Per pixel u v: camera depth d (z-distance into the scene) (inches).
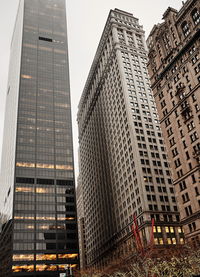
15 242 4719.5
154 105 5162.4
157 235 3885.3
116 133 5285.4
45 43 7322.8
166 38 3789.4
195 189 2957.7
